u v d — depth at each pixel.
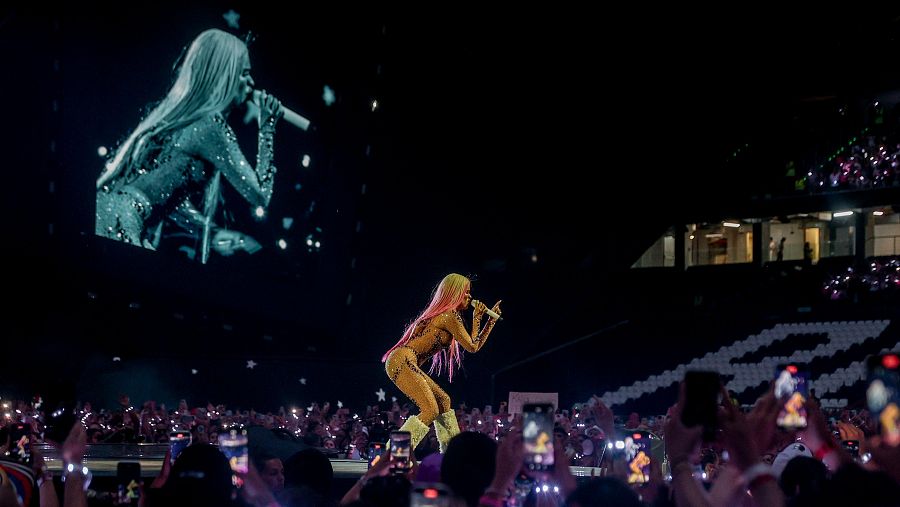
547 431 3.62
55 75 16.30
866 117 27.48
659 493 4.14
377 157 23.31
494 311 9.74
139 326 19.08
